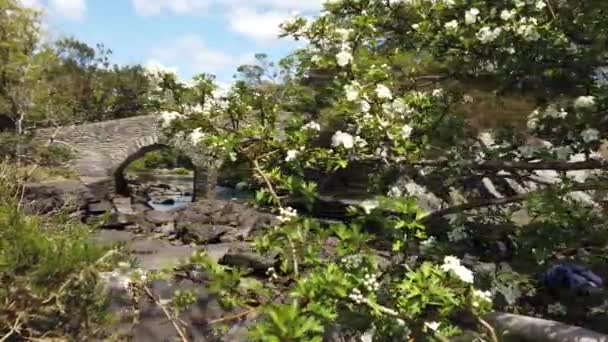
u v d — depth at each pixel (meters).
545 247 4.38
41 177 18.33
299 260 3.87
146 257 12.59
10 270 4.63
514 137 5.40
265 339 2.76
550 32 5.38
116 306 5.95
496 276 4.57
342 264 3.56
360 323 3.43
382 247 4.21
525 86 5.58
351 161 5.10
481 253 4.96
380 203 3.95
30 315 4.61
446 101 5.69
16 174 8.05
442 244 4.64
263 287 3.92
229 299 4.00
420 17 6.17
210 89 5.58
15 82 19.67
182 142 5.59
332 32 5.57
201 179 27.27
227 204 17.34
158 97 5.61
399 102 5.06
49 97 21.64
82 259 4.88
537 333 4.25
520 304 5.05
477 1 5.86
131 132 30.08
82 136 29.88
